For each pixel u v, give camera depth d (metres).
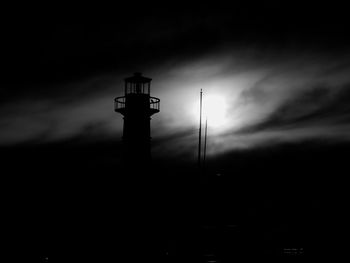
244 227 55.19
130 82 52.12
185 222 56.03
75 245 52.16
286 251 49.59
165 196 59.09
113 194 53.81
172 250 50.69
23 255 49.97
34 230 55.66
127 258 50.31
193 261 49.12
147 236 50.53
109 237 52.00
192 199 60.59
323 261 47.03
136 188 50.25
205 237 52.56
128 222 50.53
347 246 50.44
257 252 49.47
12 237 53.88
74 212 58.69
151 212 50.97
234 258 47.97
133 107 50.50
